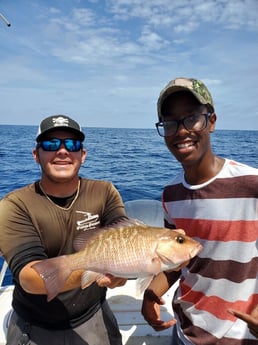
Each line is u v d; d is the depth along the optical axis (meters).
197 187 0.69
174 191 0.75
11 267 0.70
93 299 0.83
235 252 0.65
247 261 0.64
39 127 0.81
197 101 0.66
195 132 0.66
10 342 0.81
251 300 0.65
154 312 0.77
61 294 0.78
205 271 0.68
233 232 0.65
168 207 0.77
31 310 0.80
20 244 0.72
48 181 0.80
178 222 0.73
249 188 0.63
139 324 0.98
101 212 0.86
